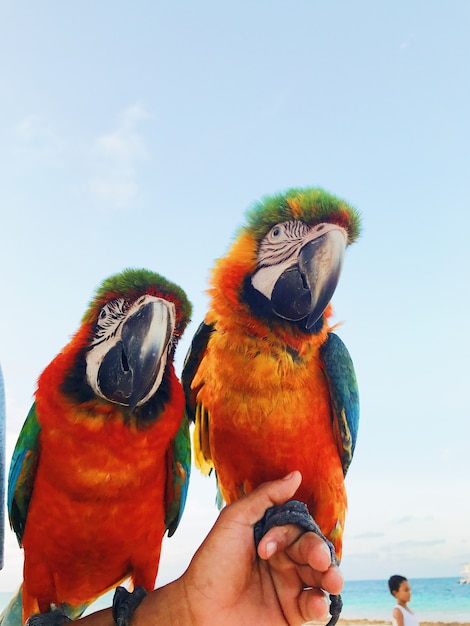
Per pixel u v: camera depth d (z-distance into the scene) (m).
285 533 0.26
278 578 0.26
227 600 0.26
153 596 0.27
